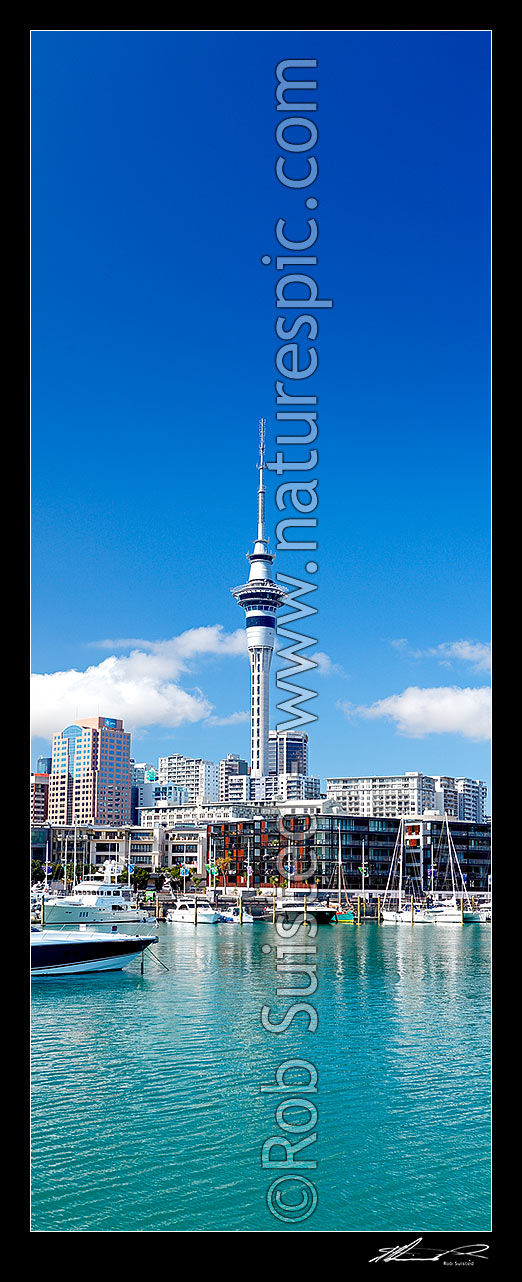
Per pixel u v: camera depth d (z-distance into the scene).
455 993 71.06
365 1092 40.28
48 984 72.12
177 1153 31.62
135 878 199.62
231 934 131.50
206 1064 45.12
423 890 192.12
